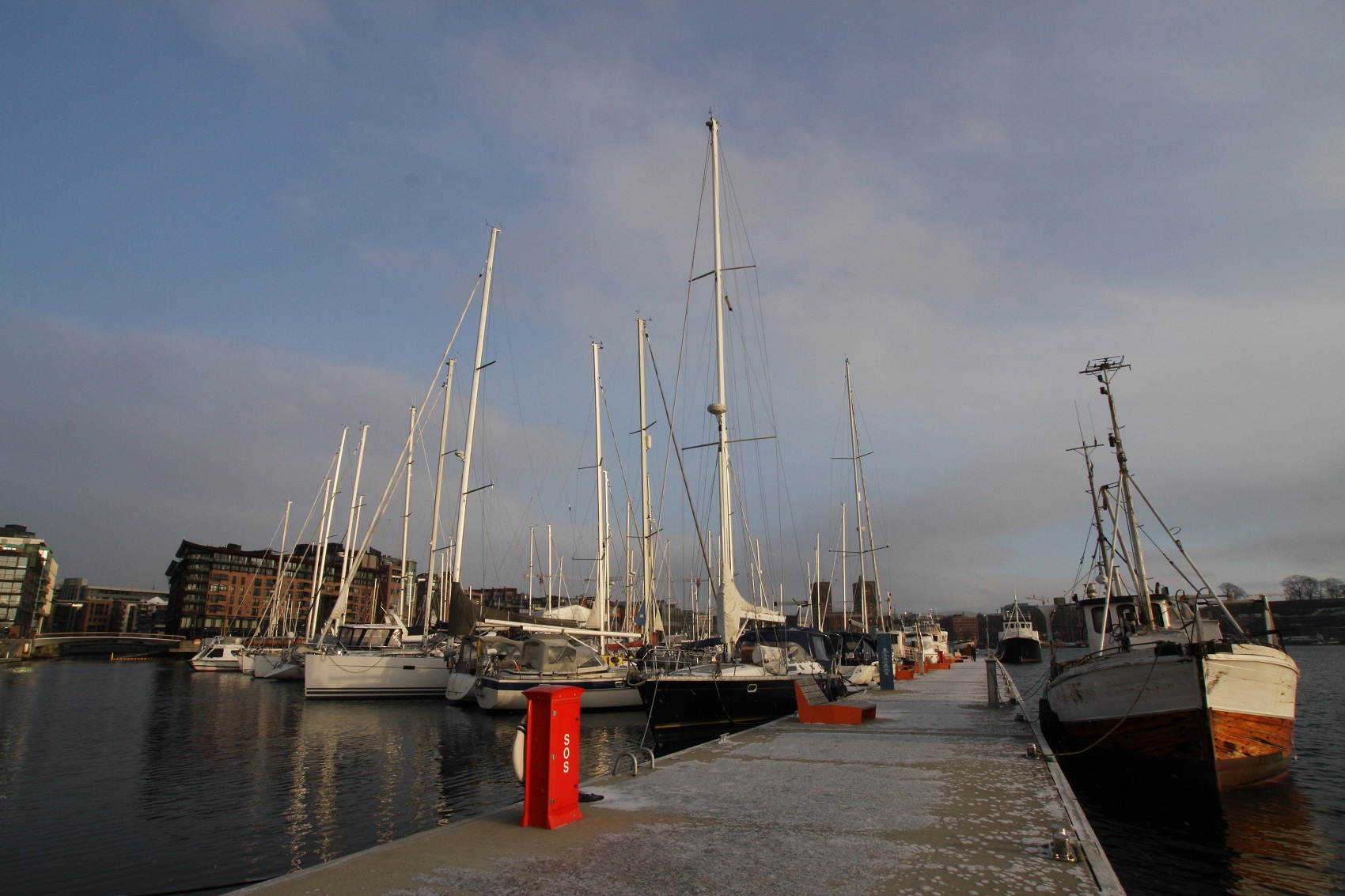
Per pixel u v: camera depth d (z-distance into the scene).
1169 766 14.65
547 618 33.88
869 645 35.94
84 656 120.38
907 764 10.62
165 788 14.90
